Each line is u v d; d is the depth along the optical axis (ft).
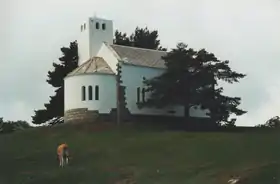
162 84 288.92
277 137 212.23
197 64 286.66
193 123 296.92
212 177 162.09
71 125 276.41
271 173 156.46
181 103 287.07
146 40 384.27
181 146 209.97
